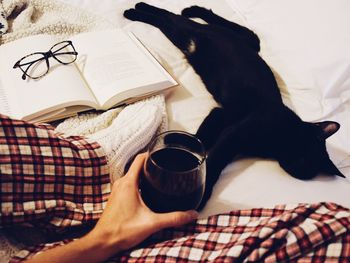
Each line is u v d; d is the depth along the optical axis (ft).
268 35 3.20
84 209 1.83
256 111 2.66
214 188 2.19
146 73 2.59
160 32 3.40
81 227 1.82
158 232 1.81
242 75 2.84
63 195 1.79
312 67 2.75
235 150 2.44
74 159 1.82
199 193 1.68
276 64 3.10
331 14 2.73
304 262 1.51
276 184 2.26
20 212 1.61
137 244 1.69
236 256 1.49
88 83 2.52
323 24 2.75
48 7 3.34
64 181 1.78
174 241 1.68
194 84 2.93
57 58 2.55
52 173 1.74
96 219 1.80
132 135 2.14
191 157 1.72
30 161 1.68
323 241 1.53
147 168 1.63
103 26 3.22
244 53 3.00
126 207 1.67
